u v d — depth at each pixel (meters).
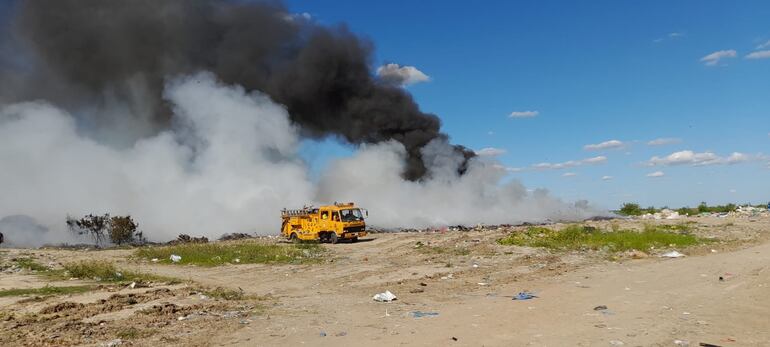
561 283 15.91
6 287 16.80
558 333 9.68
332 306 13.42
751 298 12.34
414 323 10.98
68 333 10.38
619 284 15.23
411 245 30.52
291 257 26.80
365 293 15.67
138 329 10.71
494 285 16.16
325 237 37.00
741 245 25.44
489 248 25.92
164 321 11.50
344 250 31.12
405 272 19.91
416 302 13.68
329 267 22.84
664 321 10.35
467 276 18.25
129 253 32.22
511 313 11.66
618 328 9.89
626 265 19.72
